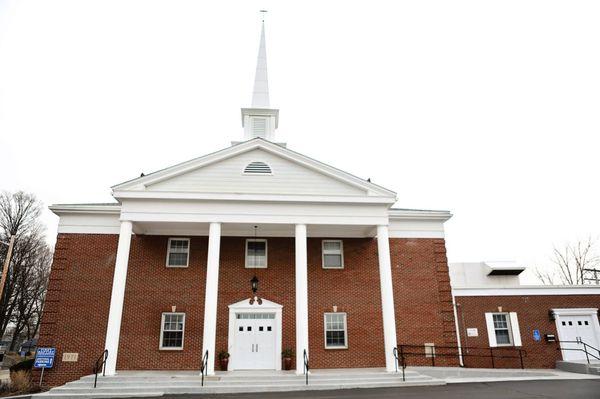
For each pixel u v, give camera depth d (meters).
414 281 22.72
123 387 16.08
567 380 18.08
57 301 20.55
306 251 20.86
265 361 20.64
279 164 21.72
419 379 17.70
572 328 23.69
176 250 22.12
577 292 24.20
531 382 17.59
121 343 20.27
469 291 23.80
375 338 21.66
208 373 17.58
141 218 19.58
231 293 21.59
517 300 23.84
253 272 22.08
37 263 51.75
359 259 22.92
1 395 16.92
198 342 20.64
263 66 29.77
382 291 19.77
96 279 21.06
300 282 19.17
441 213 23.69
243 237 22.72
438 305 22.41
